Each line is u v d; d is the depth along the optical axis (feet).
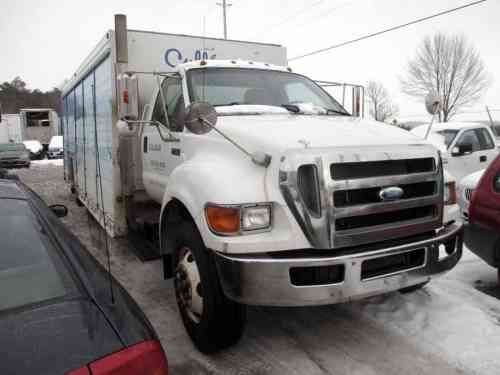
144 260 16.24
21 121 111.24
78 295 5.95
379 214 9.64
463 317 12.34
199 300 10.47
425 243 9.93
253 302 8.82
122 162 17.90
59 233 7.72
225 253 9.09
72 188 33.35
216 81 14.28
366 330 11.76
